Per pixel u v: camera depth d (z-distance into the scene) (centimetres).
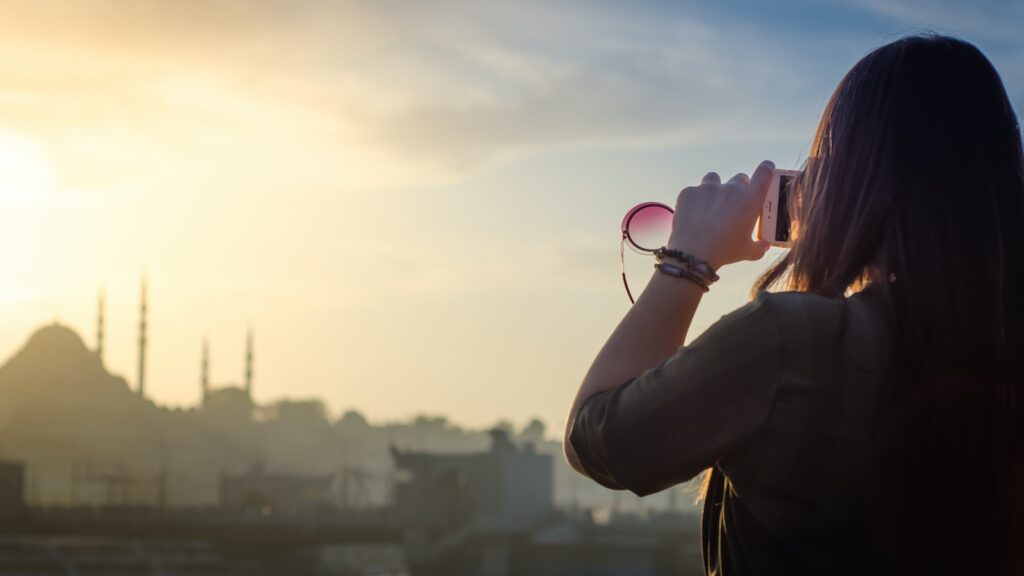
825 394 144
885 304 148
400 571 12838
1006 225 150
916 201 151
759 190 167
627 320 161
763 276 166
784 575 146
